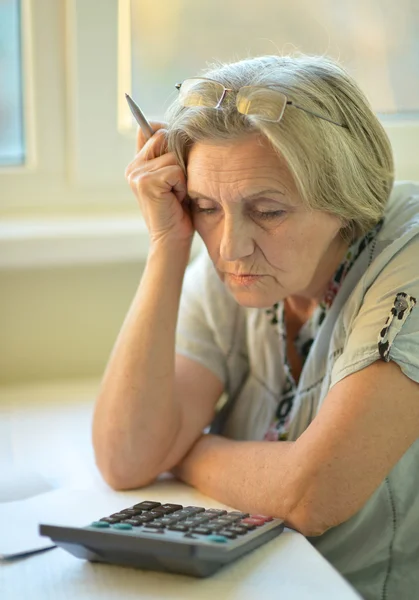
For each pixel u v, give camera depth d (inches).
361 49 63.0
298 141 34.3
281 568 30.5
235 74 36.4
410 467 39.2
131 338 41.5
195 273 46.6
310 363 41.1
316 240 37.0
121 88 61.4
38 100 60.2
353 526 38.7
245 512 36.6
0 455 44.7
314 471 34.8
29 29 59.1
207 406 43.8
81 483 41.1
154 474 40.4
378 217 38.9
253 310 44.4
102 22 59.4
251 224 36.2
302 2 61.7
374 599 39.4
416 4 62.9
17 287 57.0
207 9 60.9
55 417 51.0
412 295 36.4
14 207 61.4
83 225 58.4
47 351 58.4
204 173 35.8
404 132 64.3
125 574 30.3
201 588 29.1
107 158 62.2
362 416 35.0
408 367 35.4
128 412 40.4
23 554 32.0
